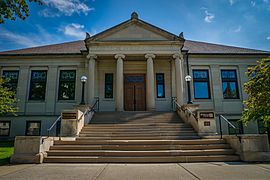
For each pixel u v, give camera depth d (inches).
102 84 805.9
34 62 837.8
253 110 462.6
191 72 821.9
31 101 801.6
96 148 353.1
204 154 333.7
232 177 210.4
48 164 295.3
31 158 303.9
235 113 791.7
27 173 233.1
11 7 337.1
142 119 586.2
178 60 734.5
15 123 781.9
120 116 605.3
